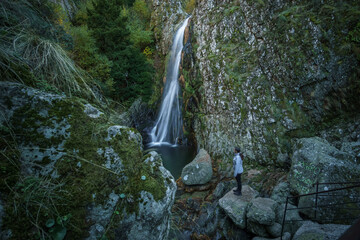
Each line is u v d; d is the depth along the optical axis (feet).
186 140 37.14
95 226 5.03
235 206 16.39
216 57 28.60
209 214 17.94
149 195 5.97
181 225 17.40
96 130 6.36
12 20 8.43
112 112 10.77
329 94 17.49
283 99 20.75
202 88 31.96
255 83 23.26
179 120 38.60
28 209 4.33
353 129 15.80
